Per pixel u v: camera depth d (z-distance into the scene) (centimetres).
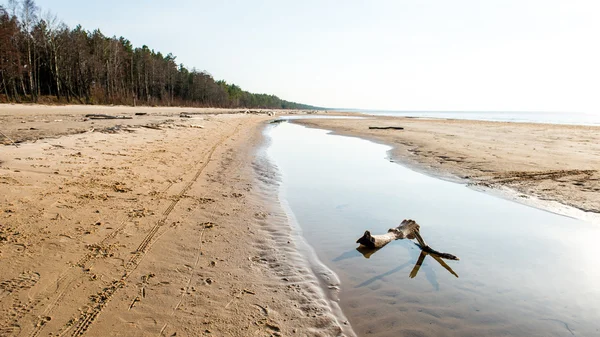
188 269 404
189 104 8650
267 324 315
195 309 325
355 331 324
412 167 1252
